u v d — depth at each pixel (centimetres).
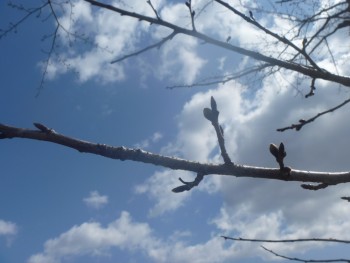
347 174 207
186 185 202
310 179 206
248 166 203
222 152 201
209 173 200
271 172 204
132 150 195
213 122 200
